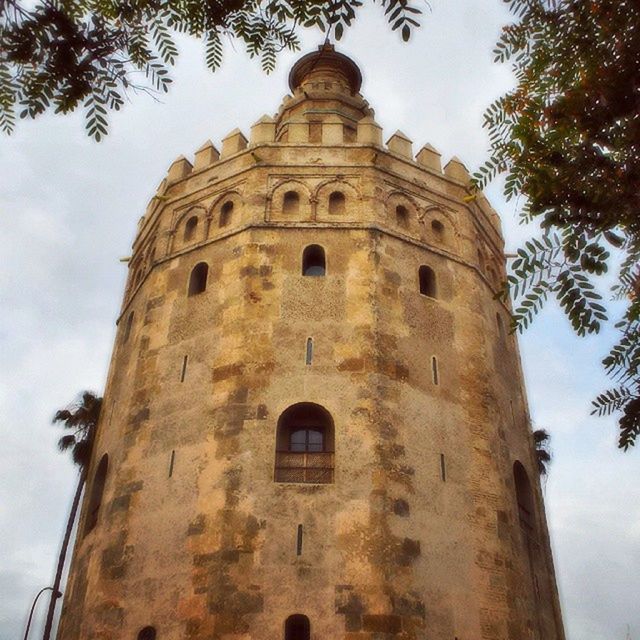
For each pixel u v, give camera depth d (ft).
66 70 23.79
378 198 89.71
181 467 73.05
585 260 25.40
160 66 24.70
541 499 87.92
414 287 84.89
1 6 23.30
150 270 92.94
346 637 61.77
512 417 87.25
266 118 97.76
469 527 72.02
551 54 26.05
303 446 73.72
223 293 83.20
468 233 95.09
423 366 79.51
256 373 75.56
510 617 69.00
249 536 66.49
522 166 26.73
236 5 24.57
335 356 76.69
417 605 64.80
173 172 102.12
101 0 24.29
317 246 85.20
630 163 25.35
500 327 94.43
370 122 97.25
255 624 62.44
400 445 72.64
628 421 26.22
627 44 24.89
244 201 90.33
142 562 69.15
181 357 81.20
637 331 25.90
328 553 65.77
